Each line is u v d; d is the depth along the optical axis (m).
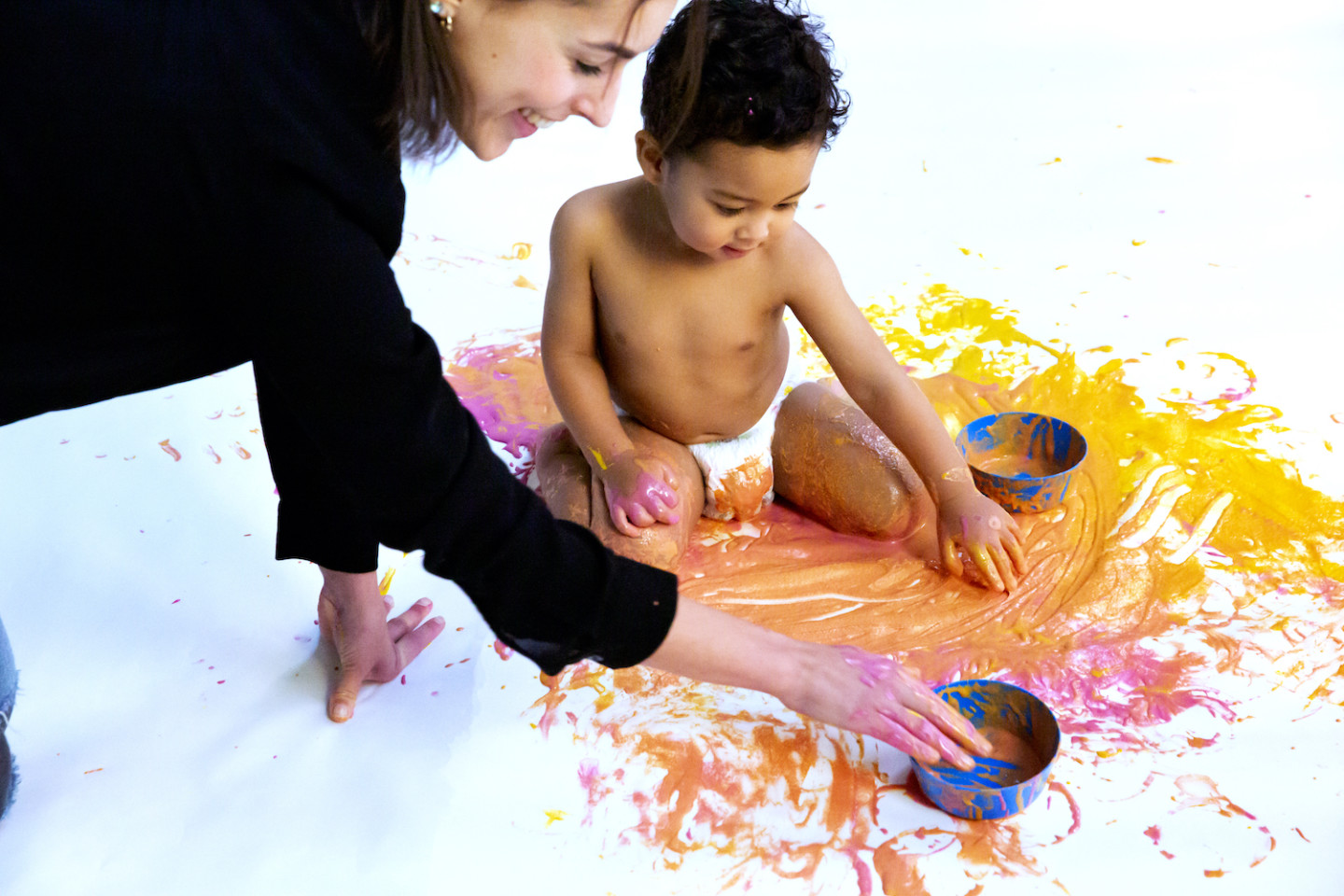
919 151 2.72
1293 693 1.38
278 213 0.73
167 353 0.84
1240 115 2.75
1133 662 1.44
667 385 1.63
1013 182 2.57
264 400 1.22
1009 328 2.06
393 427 0.83
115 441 1.94
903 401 1.58
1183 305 2.09
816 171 2.66
